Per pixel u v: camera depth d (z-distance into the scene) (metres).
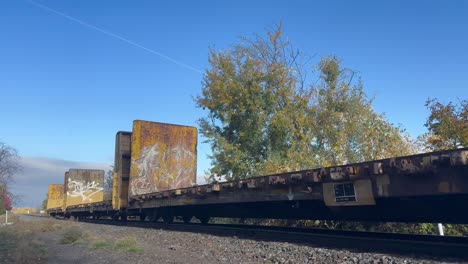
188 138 22.78
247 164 27.23
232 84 27.80
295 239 10.98
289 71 28.33
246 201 12.38
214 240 11.73
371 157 17.73
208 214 17.88
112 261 9.16
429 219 9.26
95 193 44.81
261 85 28.19
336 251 8.30
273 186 11.27
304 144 24.98
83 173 44.53
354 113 23.91
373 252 8.41
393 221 10.15
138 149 21.19
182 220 21.81
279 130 26.78
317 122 26.22
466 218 8.52
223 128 29.36
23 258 9.66
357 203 8.66
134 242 11.73
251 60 28.19
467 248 7.13
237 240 11.27
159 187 21.50
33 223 24.52
